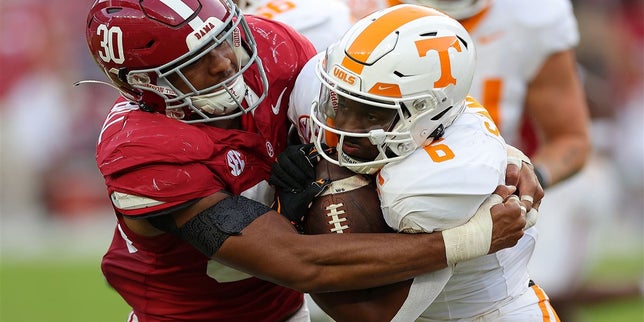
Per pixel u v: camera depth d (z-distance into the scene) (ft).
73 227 135.85
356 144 40.09
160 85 40.78
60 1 142.72
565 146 61.57
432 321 45.52
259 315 47.57
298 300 49.57
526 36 59.62
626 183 126.72
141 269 46.21
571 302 75.31
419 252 40.11
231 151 41.70
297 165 41.60
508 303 45.29
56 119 137.59
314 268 40.04
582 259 76.84
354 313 42.04
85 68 139.23
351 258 39.96
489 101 60.39
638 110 133.69
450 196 39.70
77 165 137.39
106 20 40.83
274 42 45.68
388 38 39.50
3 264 115.34
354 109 39.60
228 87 40.91
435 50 39.65
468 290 44.45
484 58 59.82
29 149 137.18
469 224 40.52
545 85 61.21
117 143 40.40
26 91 139.13
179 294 46.09
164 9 40.04
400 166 40.19
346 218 40.78
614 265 105.19
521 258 46.06
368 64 39.14
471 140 41.09
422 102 39.50
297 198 41.19
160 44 39.99
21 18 141.59
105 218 137.80
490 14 59.26
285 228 40.27
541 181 60.03
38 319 88.89
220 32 40.34
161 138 40.09
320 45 51.13
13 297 98.27
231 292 46.29
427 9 41.45
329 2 52.75
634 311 88.43
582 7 90.68
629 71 136.15
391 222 40.60
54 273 110.22
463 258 40.55
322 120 40.42
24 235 131.44
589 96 84.84
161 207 39.70
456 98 40.63
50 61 140.56
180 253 44.24
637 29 141.28
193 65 40.45
